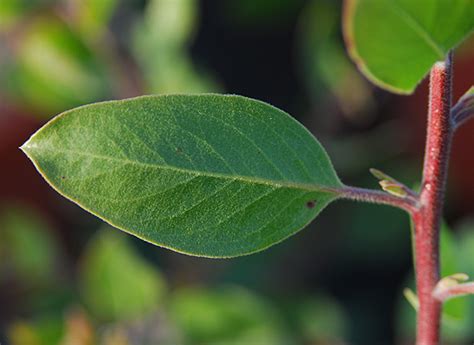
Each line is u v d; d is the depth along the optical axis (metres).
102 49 0.38
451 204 0.40
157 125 0.20
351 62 0.37
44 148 0.20
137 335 0.35
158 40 0.38
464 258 0.30
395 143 0.39
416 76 0.20
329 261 0.40
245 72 0.41
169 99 0.20
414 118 0.38
